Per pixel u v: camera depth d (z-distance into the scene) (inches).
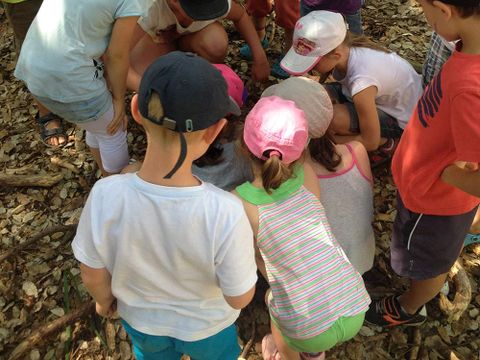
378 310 85.7
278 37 138.6
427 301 80.5
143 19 102.6
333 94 104.7
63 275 93.2
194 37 111.7
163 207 49.2
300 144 62.9
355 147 78.4
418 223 68.3
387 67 93.6
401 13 144.0
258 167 66.3
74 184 108.2
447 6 50.1
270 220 64.4
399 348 85.0
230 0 101.4
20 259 95.4
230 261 51.9
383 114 101.0
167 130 46.4
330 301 64.3
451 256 70.0
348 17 107.8
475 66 51.9
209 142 50.4
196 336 61.2
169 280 55.9
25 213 103.6
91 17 73.7
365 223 78.5
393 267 76.2
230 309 62.2
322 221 66.9
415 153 63.5
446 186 62.7
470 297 86.7
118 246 51.8
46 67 76.7
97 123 85.0
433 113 58.2
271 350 81.1
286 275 65.1
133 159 111.4
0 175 105.6
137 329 61.4
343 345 85.2
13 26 107.4
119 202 49.9
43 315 88.7
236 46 135.1
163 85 44.7
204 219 49.9
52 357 83.4
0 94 127.4
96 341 85.6
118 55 78.6
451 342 85.0
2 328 86.7
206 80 45.3
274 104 65.1
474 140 51.5
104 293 58.7
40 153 114.0
